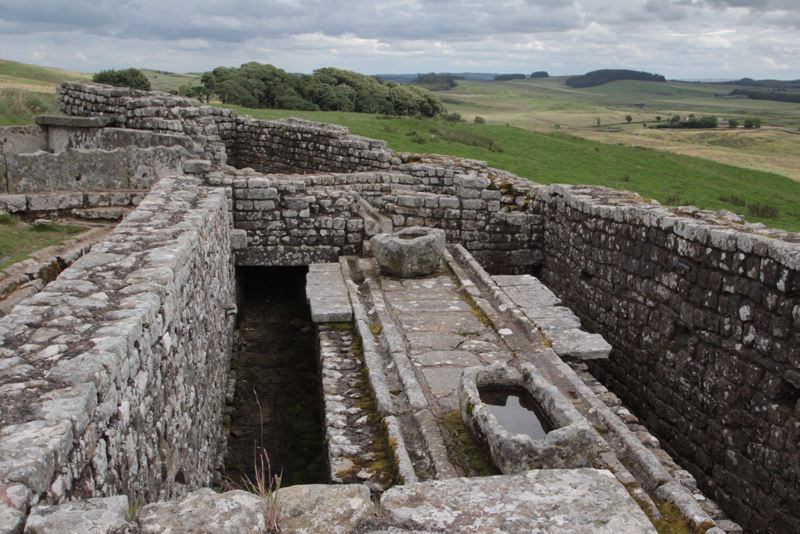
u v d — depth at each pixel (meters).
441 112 59.50
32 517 2.00
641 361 7.23
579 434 3.68
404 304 7.45
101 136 10.81
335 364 6.04
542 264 10.73
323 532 2.38
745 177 29.83
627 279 7.58
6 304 4.85
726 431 5.68
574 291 9.21
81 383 2.62
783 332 5.00
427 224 10.44
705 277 6.01
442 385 5.37
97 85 15.45
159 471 3.67
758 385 5.27
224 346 7.74
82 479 2.48
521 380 4.82
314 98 48.62
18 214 8.29
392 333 6.38
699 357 6.12
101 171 8.94
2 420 2.34
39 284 5.61
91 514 2.11
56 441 2.21
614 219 7.88
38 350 2.94
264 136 17.89
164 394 3.91
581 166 27.09
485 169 14.33
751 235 5.39
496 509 2.56
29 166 8.59
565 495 2.67
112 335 3.10
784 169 44.09
